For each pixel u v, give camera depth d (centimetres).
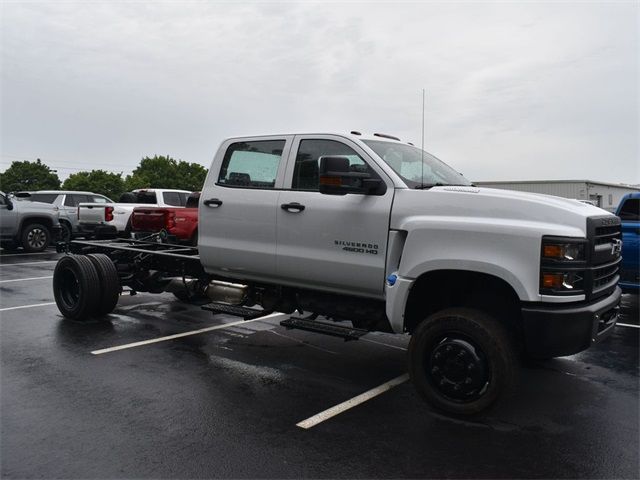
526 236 390
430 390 431
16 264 1344
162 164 7581
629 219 802
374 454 364
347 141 499
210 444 374
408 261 436
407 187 462
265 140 559
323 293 530
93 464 343
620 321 782
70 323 717
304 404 451
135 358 568
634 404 461
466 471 343
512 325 455
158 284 745
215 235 585
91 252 797
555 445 381
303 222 509
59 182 7181
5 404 438
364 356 594
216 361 564
